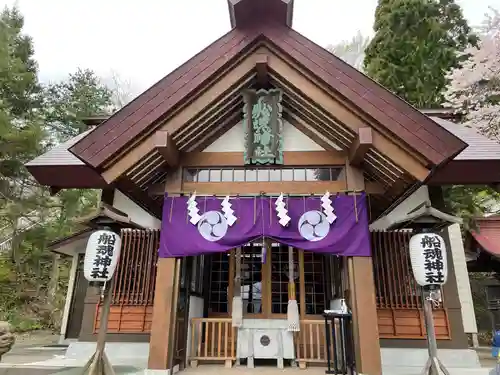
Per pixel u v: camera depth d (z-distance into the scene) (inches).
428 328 183.0
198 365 256.5
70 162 270.8
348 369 222.7
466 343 252.4
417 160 194.7
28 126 558.6
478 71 487.5
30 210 595.2
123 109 205.3
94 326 290.8
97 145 198.4
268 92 233.3
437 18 522.0
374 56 569.9
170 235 214.1
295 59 215.0
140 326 286.5
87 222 200.1
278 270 305.6
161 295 203.8
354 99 204.7
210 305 303.3
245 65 220.4
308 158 228.7
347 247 204.2
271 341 257.1
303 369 243.3
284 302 297.0
